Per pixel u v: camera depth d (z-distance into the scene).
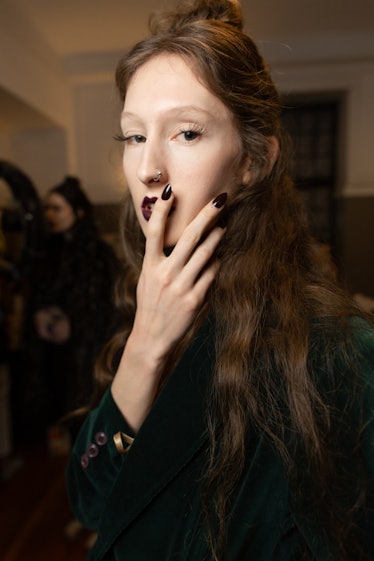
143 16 2.46
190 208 0.47
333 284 0.50
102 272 1.67
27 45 2.42
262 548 0.44
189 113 0.45
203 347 0.49
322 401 0.40
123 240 0.75
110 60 2.92
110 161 0.74
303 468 0.40
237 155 0.48
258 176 0.50
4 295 2.10
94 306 1.62
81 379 1.59
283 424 0.42
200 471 0.46
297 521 0.40
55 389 1.87
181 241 0.46
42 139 3.05
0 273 1.87
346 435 0.39
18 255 1.84
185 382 0.48
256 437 0.45
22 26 2.34
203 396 0.47
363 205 3.05
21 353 2.42
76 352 1.62
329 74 3.00
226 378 0.45
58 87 2.89
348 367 0.40
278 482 0.43
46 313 1.73
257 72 0.50
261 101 0.49
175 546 0.46
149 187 0.47
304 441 0.40
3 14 2.13
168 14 0.52
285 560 0.43
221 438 0.46
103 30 2.62
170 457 0.46
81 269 1.67
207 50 0.44
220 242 0.52
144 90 0.46
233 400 0.44
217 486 0.44
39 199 1.89
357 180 3.05
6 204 2.01
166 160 0.46
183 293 0.47
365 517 0.38
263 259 0.50
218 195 0.47
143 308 0.49
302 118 3.76
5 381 2.20
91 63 2.94
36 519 1.84
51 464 2.30
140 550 0.47
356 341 0.41
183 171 0.46
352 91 2.99
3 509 1.92
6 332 2.20
